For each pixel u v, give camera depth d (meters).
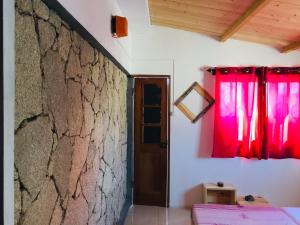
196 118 4.32
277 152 4.16
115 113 3.27
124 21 2.87
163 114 4.38
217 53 4.29
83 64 1.98
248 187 4.30
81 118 1.94
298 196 4.25
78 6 1.73
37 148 1.27
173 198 4.39
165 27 4.32
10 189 1.01
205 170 4.34
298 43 3.77
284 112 4.15
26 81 1.15
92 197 2.25
